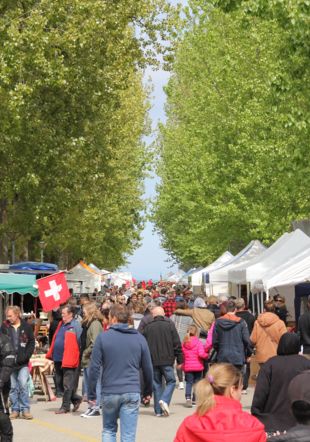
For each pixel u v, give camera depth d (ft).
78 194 128.88
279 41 125.90
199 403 22.79
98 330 66.18
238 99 153.58
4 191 120.67
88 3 105.70
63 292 88.28
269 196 148.05
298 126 91.50
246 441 22.16
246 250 135.44
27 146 117.19
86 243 192.34
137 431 55.88
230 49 157.48
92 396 40.93
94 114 121.49
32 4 108.99
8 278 90.22
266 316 64.80
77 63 111.65
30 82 106.63
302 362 34.12
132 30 117.60
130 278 299.79
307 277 90.99
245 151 151.43
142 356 40.34
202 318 76.33
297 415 22.48
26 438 53.72
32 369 77.20
